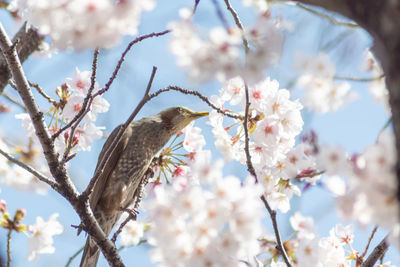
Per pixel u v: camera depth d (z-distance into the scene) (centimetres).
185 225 452
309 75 501
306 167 633
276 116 687
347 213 378
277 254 773
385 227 347
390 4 282
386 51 288
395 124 289
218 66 379
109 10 421
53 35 430
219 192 445
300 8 482
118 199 984
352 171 372
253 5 543
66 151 674
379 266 682
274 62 384
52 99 781
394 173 318
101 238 697
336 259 693
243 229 437
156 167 823
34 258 765
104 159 659
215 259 443
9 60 635
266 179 699
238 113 721
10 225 745
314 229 677
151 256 468
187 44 386
